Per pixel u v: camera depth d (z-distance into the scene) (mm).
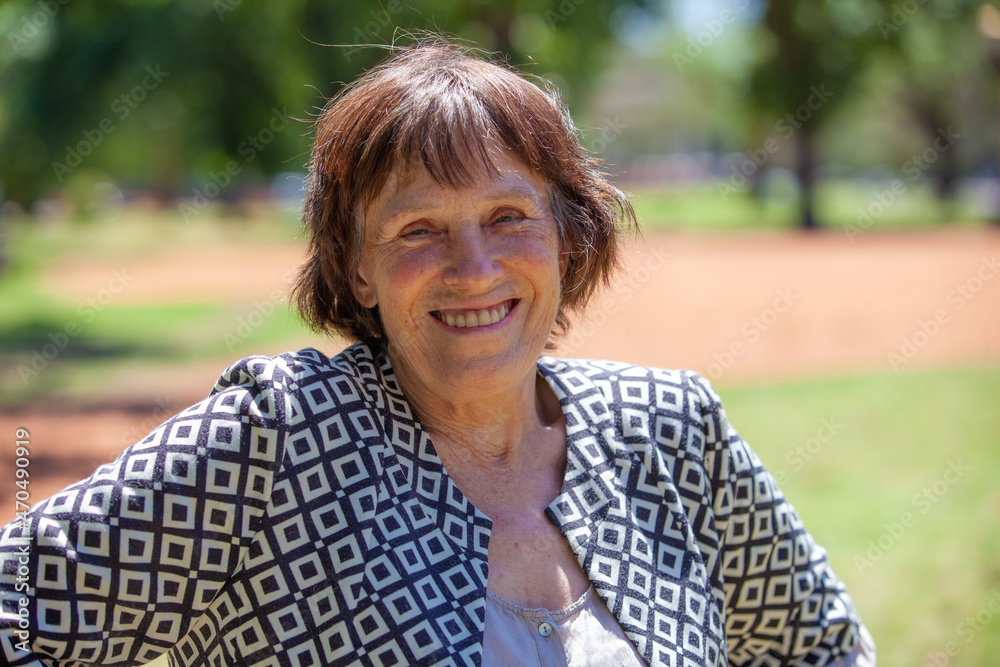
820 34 27219
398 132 1485
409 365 1612
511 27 19750
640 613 1524
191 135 13961
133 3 13352
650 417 1703
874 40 26844
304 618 1374
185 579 1354
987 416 7125
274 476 1392
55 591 1288
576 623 1502
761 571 1749
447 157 1474
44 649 1280
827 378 8617
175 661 1474
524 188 1550
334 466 1433
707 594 1605
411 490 1484
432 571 1427
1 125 13797
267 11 12992
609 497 1611
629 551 1574
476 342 1545
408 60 1601
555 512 1576
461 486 1597
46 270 20969
